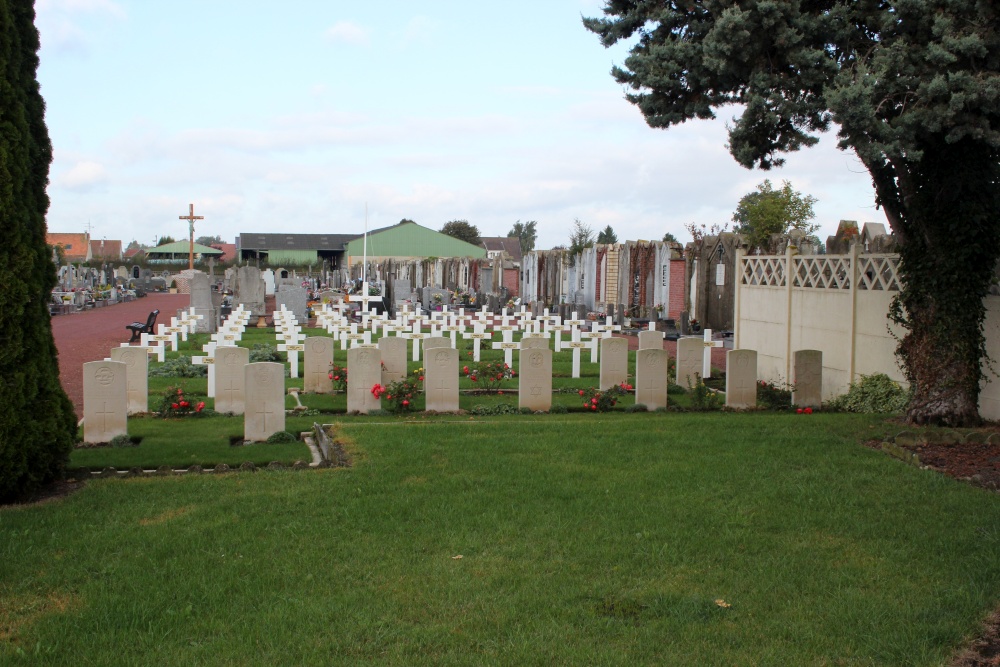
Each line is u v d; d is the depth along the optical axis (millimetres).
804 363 15516
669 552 6996
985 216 11727
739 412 15398
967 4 10234
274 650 5297
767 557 6898
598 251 39688
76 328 33875
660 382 15859
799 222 42000
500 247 120188
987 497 8461
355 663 5148
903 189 12258
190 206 61719
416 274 64750
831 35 11266
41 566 6699
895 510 8070
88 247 116500
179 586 6289
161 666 5102
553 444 11203
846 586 6297
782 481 9172
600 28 12492
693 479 9281
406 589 6273
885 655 5180
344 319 27641
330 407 15641
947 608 5832
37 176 9125
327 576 6527
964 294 12062
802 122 11867
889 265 15227
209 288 32406
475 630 5605
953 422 12203
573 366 20453
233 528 7621
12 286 8398
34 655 5199
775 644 5371
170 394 14570
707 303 31016
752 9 10906
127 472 9922
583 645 5363
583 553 7004
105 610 5855
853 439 11500
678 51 11383
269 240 110625
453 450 10836
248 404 12180
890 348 15078
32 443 8570
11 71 8477
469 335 22797
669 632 5551
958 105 10062
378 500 8500
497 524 7734
